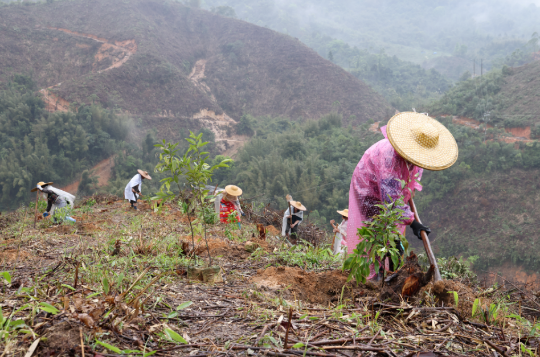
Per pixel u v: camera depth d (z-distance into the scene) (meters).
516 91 65.12
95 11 108.50
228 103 98.62
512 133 57.34
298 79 103.31
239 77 107.50
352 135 67.69
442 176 50.34
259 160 48.22
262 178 43.66
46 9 104.44
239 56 113.69
